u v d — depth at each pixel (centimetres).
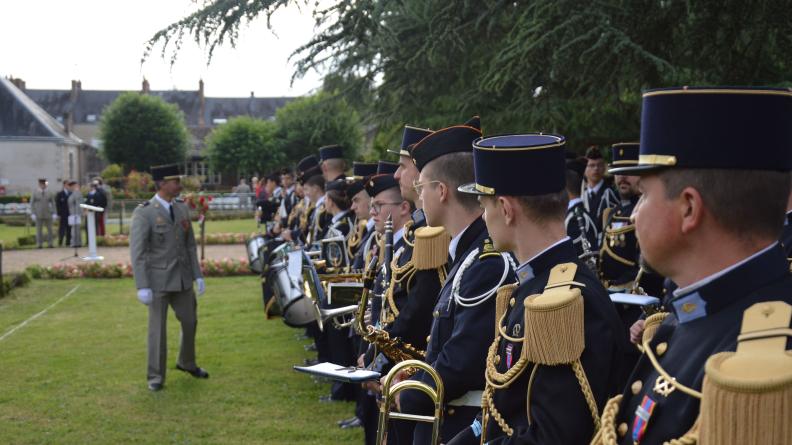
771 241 152
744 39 632
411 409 304
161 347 727
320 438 585
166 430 608
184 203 749
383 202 480
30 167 6069
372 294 471
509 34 723
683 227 155
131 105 6188
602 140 824
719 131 150
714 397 133
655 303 376
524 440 214
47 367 817
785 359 131
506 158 240
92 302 1273
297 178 1149
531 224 241
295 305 604
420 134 412
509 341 232
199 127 7856
